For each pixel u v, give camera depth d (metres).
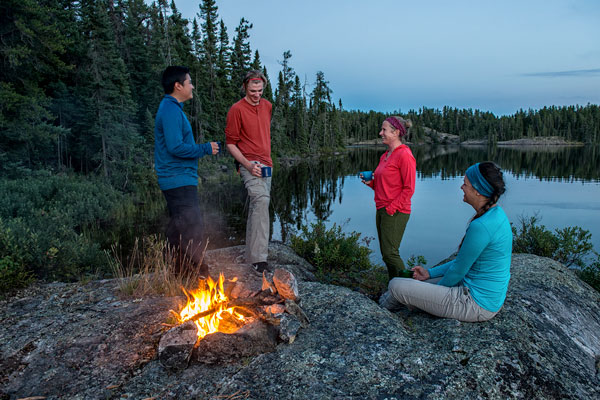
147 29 37.75
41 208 11.32
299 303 2.79
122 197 16.38
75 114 19.66
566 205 16.30
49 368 2.23
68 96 19.95
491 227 2.59
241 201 16.70
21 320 2.83
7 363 2.28
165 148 3.37
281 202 16.91
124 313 2.87
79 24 21.69
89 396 2.00
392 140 3.71
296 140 58.78
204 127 33.66
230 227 10.96
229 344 2.26
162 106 3.31
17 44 14.84
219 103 37.00
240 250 4.96
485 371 2.20
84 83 20.70
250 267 4.05
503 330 2.64
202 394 1.99
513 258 4.50
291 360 2.26
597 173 33.38
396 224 3.70
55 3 20.58
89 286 3.58
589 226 11.79
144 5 38.03
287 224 11.70
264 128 3.92
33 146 16.45
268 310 2.54
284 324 2.47
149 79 28.17
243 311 2.61
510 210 15.07
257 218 3.95
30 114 15.26
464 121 168.75
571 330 3.00
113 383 2.10
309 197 18.66
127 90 20.70
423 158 58.34
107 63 19.67
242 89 3.84
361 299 3.18
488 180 2.57
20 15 14.95
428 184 25.45
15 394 2.02
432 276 3.22
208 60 39.31
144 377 2.14
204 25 39.69
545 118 156.50
